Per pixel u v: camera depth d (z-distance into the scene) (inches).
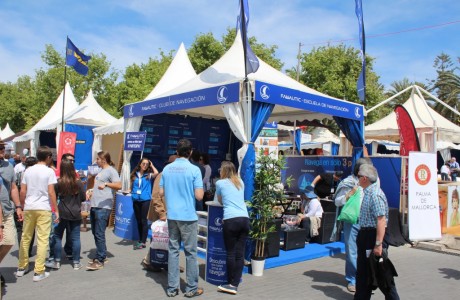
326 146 897.5
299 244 296.5
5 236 200.5
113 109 1223.5
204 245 268.5
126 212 326.6
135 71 1208.2
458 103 1398.9
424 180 331.0
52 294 197.9
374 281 166.1
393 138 623.2
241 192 211.8
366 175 173.9
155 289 208.5
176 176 199.9
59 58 1238.9
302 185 404.8
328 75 994.7
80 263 249.4
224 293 205.5
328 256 291.3
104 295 197.9
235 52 333.1
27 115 1562.5
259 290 211.2
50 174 222.8
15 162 536.4
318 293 208.1
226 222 203.8
